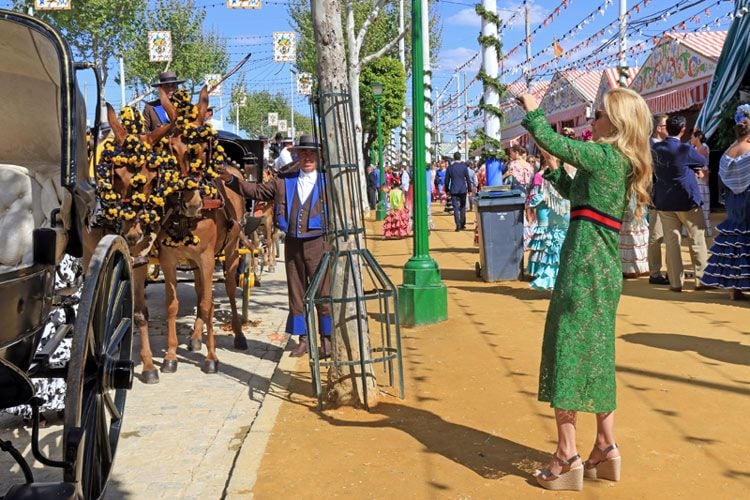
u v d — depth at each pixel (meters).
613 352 4.13
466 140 41.31
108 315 3.91
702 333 7.60
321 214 7.25
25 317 3.16
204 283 7.07
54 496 3.05
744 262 9.23
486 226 11.34
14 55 4.02
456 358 6.95
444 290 8.53
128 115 6.31
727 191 9.40
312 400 6.00
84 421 3.53
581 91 22.67
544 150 4.12
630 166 4.05
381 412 5.61
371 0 32.78
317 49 5.71
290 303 7.47
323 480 4.46
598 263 4.05
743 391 5.77
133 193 6.01
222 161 6.79
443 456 4.75
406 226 19.55
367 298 5.70
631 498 4.12
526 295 10.20
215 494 4.50
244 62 6.69
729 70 14.64
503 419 5.37
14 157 4.61
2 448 3.45
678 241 9.98
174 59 30.67
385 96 37.94
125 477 4.75
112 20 24.64
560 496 4.16
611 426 4.29
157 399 6.32
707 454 4.66
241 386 6.71
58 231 3.43
